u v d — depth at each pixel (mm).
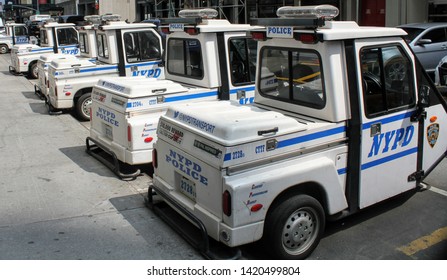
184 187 4582
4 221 5074
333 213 4391
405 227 4934
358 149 4465
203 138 4109
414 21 14422
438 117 5328
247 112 4465
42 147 7996
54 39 14961
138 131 6027
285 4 17969
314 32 4172
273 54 4852
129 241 4621
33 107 11703
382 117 4609
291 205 4035
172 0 25453
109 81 6824
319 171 4176
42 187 6105
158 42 9641
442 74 11055
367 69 4473
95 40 10711
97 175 6547
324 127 4266
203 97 6531
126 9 31828
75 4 44375
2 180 6367
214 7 21734
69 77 9867
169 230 4859
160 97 6223
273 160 4043
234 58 6703
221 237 3975
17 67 17812
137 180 6352
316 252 4418
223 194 3867
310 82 4473
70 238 4691
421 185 5828
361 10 15883
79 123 9875
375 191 4727
